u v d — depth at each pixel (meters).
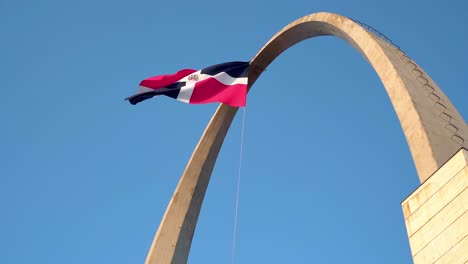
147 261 25.16
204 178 28.42
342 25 24.31
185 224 26.69
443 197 15.96
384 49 21.56
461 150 16.02
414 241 16.27
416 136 18.22
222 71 28.88
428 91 20.62
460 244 14.91
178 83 28.81
